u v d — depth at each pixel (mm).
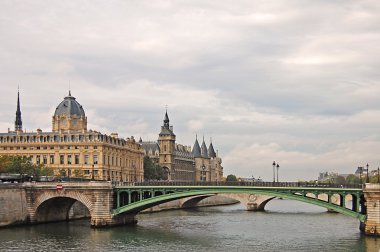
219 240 117062
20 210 139500
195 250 104250
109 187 138375
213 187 133750
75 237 119312
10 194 136125
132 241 114750
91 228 135375
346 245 107875
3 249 103375
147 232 129500
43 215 146500
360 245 107312
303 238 119500
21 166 192000
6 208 134375
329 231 133000
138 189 139000
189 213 196000
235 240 117250
